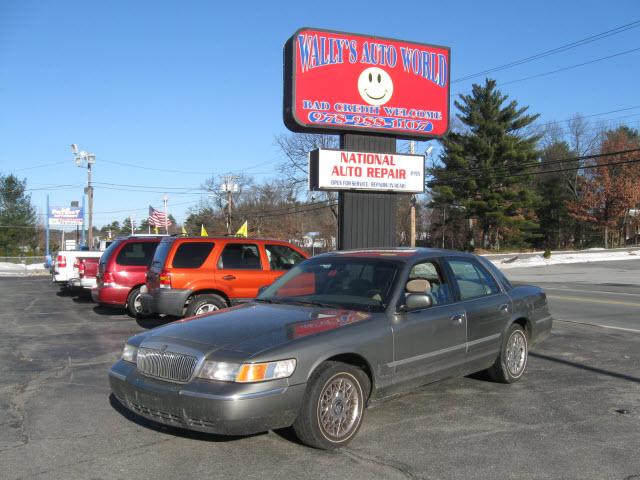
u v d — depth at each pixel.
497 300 6.54
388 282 5.47
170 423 4.40
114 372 4.88
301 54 12.60
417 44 13.64
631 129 72.19
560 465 4.34
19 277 32.16
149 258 12.36
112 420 5.34
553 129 68.31
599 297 18.12
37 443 4.74
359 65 13.08
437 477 4.11
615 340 9.89
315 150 12.72
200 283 9.68
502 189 52.94
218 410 4.09
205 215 80.19
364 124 13.12
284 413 4.28
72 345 9.29
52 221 55.06
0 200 74.12
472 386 6.65
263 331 4.65
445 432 5.05
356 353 4.75
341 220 13.04
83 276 14.76
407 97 13.52
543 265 39.34
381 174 13.12
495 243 60.66
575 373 7.39
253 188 74.38
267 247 10.50
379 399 5.04
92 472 4.16
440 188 51.88
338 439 4.60
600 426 5.26
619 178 59.19
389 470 4.22
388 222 13.43
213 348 4.39
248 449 4.60
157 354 4.56
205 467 4.25
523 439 4.90
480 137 51.91
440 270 6.04
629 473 4.20
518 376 6.86
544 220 68.81
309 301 5.61
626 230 65.81
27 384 6.73
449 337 5.69
